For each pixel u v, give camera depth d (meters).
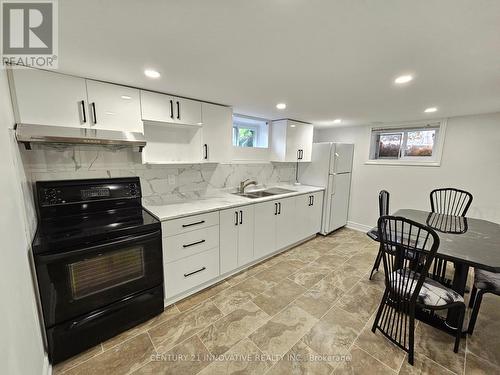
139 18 0.93
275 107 2.56
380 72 1.49
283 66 1.42
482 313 1.90
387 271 1.65
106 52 1.24
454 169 3.05
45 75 1.46
